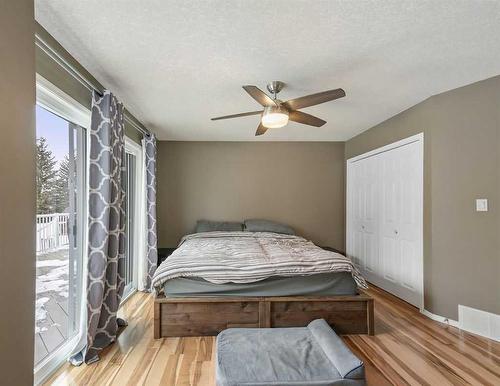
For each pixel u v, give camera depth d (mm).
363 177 4410
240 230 4770
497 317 2479
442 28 1796
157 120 3775
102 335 2357
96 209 2299
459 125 2738
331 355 1828
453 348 2336
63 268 2227
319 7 1604
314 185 5070
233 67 2295
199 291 2523
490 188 2553
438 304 2875
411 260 3283
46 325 2045
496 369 2041
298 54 2100
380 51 2064
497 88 2516
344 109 3350
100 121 2365
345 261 2693
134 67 2285
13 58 970
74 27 1768
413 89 2770
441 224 2861
